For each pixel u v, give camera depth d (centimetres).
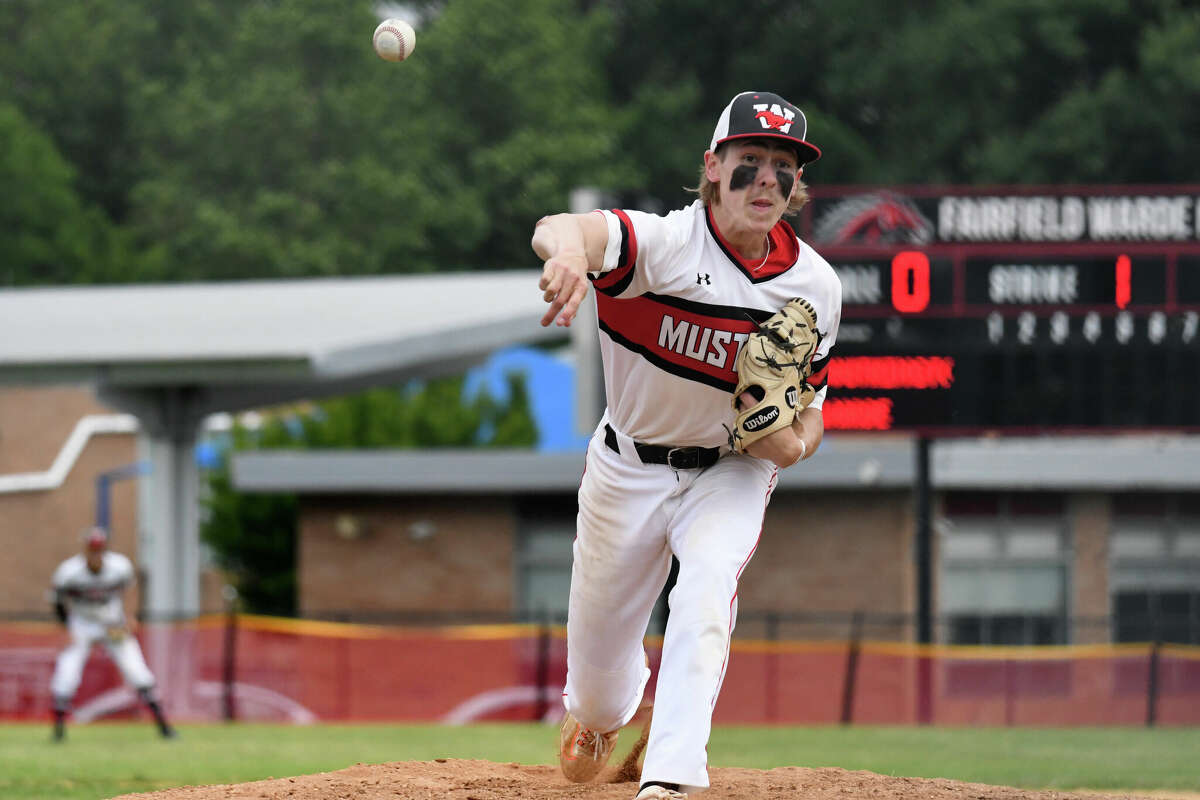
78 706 6356
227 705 6378
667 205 6225
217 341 7056
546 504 8725
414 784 2103
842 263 6016
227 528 10044
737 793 1980
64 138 18450
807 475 8150
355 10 16950
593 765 2167
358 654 6481
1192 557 8656
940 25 15700
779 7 17588
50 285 16088
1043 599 8588
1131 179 14438
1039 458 8219
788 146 1706
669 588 7656
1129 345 5991
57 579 5056
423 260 16138
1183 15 14700
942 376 5997
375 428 10631
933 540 8500
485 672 6519
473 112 16975
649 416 1814
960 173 15575
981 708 6612
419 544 8688
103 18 18812
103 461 11131
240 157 16212
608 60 18375
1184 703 6612
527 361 11544
